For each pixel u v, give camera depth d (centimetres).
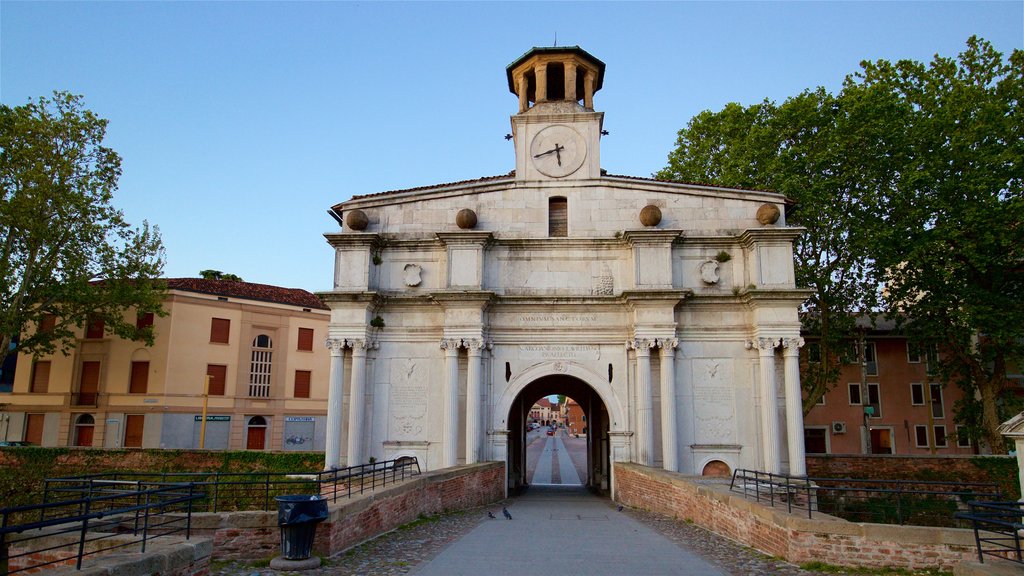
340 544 1448
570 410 16450
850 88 3719
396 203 3078
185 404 4919
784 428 2767
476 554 1453
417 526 1856
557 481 4050
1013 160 3303
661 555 1448
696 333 2884
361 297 2875
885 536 1306
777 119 3694
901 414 5147
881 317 5219
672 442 2738
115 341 4966
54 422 4931
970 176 3378
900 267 4000
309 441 5509
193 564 1073
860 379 5119
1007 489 3238
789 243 2852
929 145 3531
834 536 1323
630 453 2825
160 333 4912
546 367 2919
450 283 2917
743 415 2811
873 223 3522
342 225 3234
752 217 2989
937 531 1293
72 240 3922
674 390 2791
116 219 4059
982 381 3775
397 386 2908
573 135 3133
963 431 3953
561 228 3067
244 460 3841
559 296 2912
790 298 2789
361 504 1571
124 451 3994
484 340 2894
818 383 3809
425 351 2934
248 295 5347
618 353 2917
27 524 838
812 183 3566
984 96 3547
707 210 3006
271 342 5428
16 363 5116
